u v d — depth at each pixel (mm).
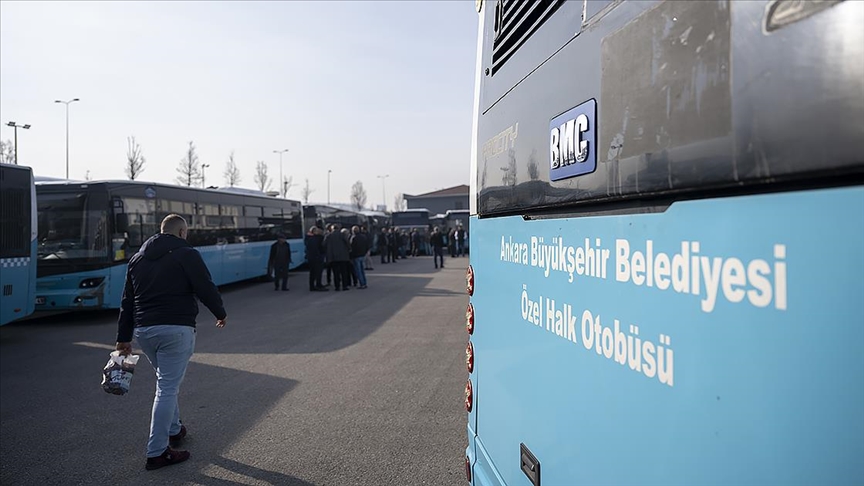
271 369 7746
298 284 21141
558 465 2104
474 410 3266
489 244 3029
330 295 16797
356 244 18562
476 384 3236
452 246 39125
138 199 13531
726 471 1235
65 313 14180
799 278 1065
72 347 9758
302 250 26141
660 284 1489
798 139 1073
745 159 1189
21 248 9781
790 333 1081
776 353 1110
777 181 1121
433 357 8320
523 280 2479
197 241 16438
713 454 1277
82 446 5160
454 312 12758
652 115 1508
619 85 1674
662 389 1474
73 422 5816
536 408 2316
